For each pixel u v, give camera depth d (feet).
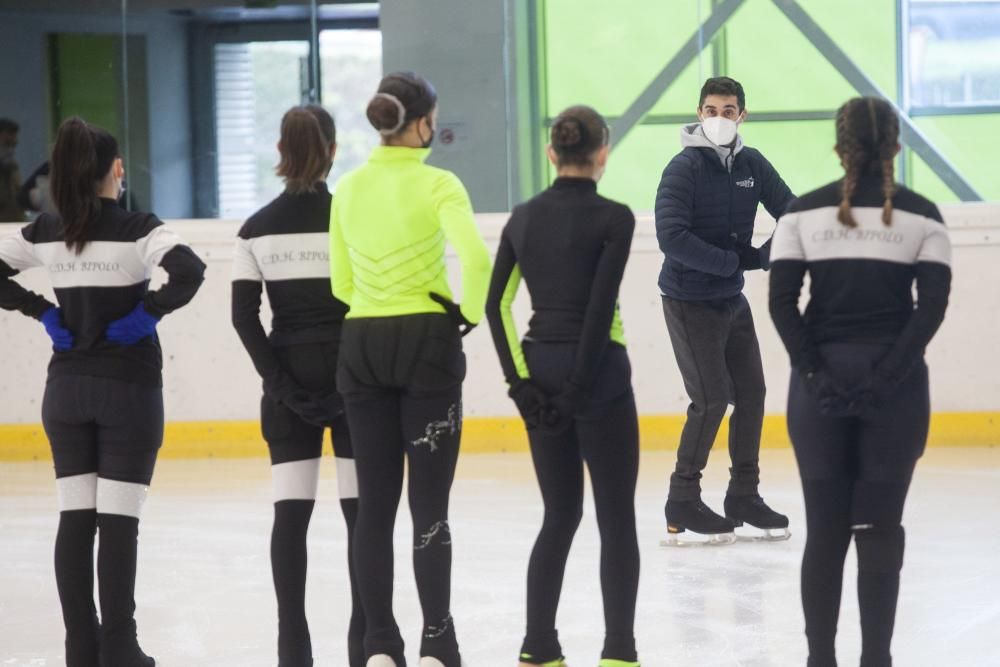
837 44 65.62
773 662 29.07
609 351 25.25
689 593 35.27
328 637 32.07
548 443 25.43
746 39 65.77
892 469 23.20
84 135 26.23
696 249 37.35
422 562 25.64
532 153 65.46
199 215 66.74
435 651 25.58
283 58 66.13
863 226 23.08
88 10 66.39
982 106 65.26
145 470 26.94
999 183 65.46
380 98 25.68
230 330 63.31
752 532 42.75
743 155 38.93
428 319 25.32
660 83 65.72
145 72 66.54
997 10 64.85
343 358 25.72
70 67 66.85
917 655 29.60
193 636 32.48
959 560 38.91
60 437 26.73
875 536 23.45
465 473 56.95
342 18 65.72
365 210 25.44
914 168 65.92
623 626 25.48
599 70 65.46
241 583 38.32
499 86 65.05
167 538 44.93
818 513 23.61
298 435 26.61
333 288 26.03
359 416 25.75
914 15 65.36
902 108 65.77
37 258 26.99
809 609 23.61
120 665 26.73
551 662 25.32
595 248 24.79
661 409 62.39
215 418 63.57
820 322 23.61
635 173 66.33
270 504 51.01
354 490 27.12
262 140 66.54
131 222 26.55
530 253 25.27
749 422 40.98
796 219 23.67
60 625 33.96
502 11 64.85
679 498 40.73
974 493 49.42
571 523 25.68
